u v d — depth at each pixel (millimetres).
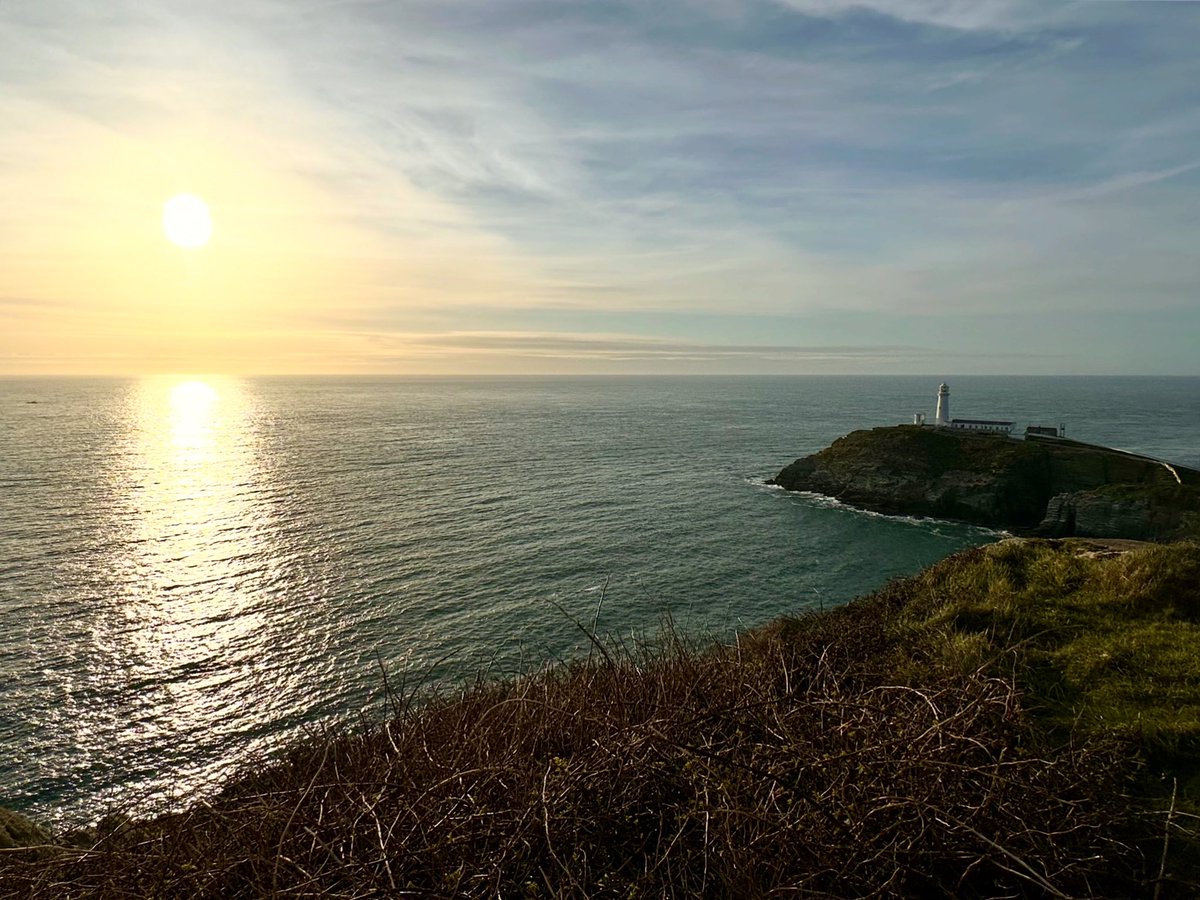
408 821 4078
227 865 3773
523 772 4473
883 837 4000
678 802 4316
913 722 5035
